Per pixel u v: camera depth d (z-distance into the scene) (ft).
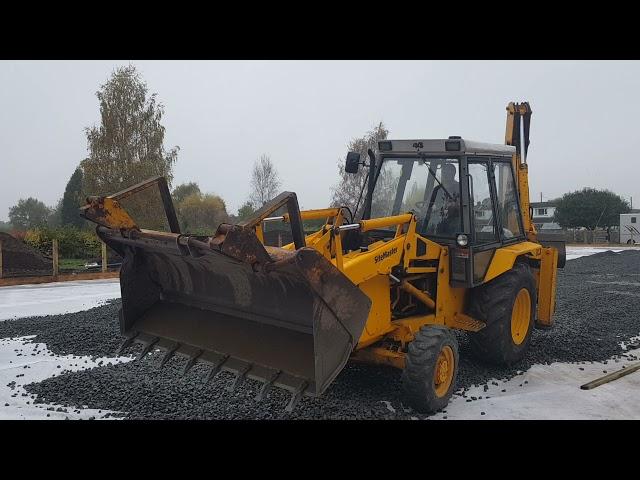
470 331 19.20
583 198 142.10
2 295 40.29
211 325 15.97
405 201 19.53
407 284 17.11
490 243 19.58
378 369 18.92
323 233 15.98
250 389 17.12
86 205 15.12
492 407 16.48
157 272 17.31
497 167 21.03
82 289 44.11
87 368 20.04
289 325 14.60
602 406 16.69
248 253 12.48
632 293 39.11
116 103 80.12
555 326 27.02
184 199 120.88
